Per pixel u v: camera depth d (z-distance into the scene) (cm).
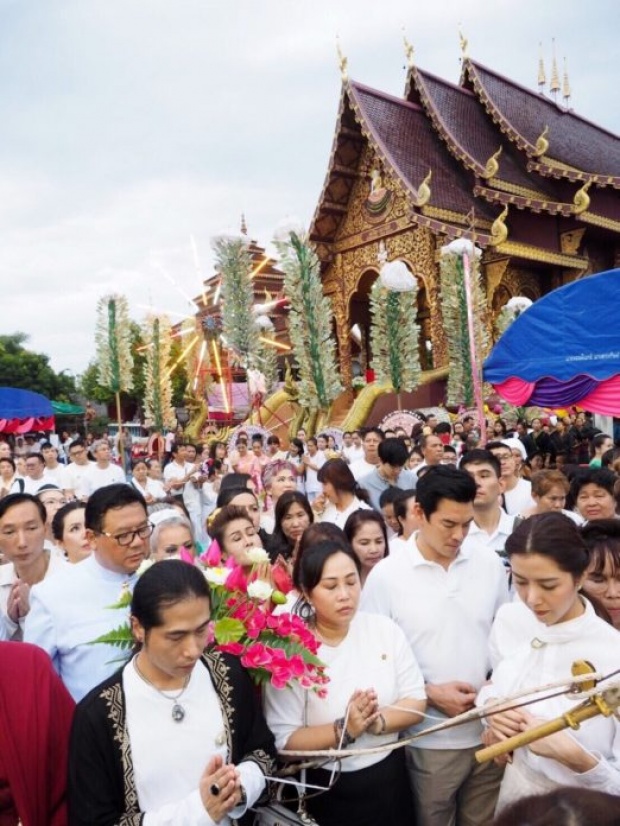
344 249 2675
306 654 260
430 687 313
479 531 444
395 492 501
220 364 2759
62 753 248
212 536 408
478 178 2397
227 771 215
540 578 245
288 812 256
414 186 2319
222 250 1830
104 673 312
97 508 327
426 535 326
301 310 1723
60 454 1820
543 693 251
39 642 319
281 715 277
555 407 673
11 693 241
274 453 1284
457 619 326
